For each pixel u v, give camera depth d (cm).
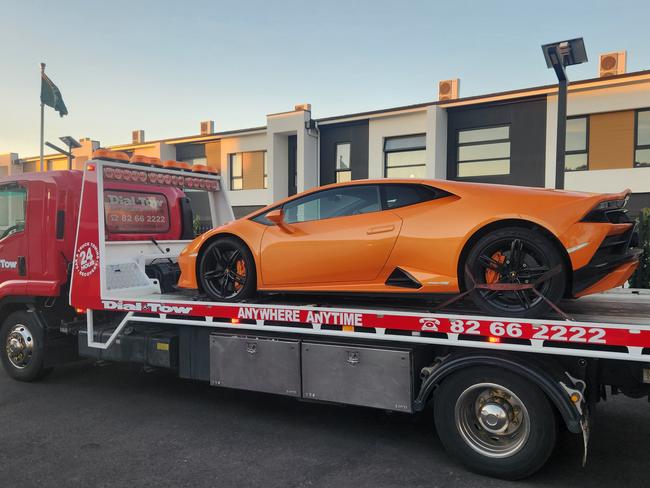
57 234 560
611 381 350
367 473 363
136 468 371
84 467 373
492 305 371
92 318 546
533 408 341
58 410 499
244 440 423
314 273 441
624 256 377
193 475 359
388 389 390
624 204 396
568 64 835
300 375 425
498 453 354
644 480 354
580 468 373
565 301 461
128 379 611
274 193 2067
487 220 376
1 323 616
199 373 483
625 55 1672
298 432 442
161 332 513
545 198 374
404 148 1827
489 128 1700
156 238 638
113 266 550
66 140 1568
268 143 2050
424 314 372
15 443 417
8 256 593
